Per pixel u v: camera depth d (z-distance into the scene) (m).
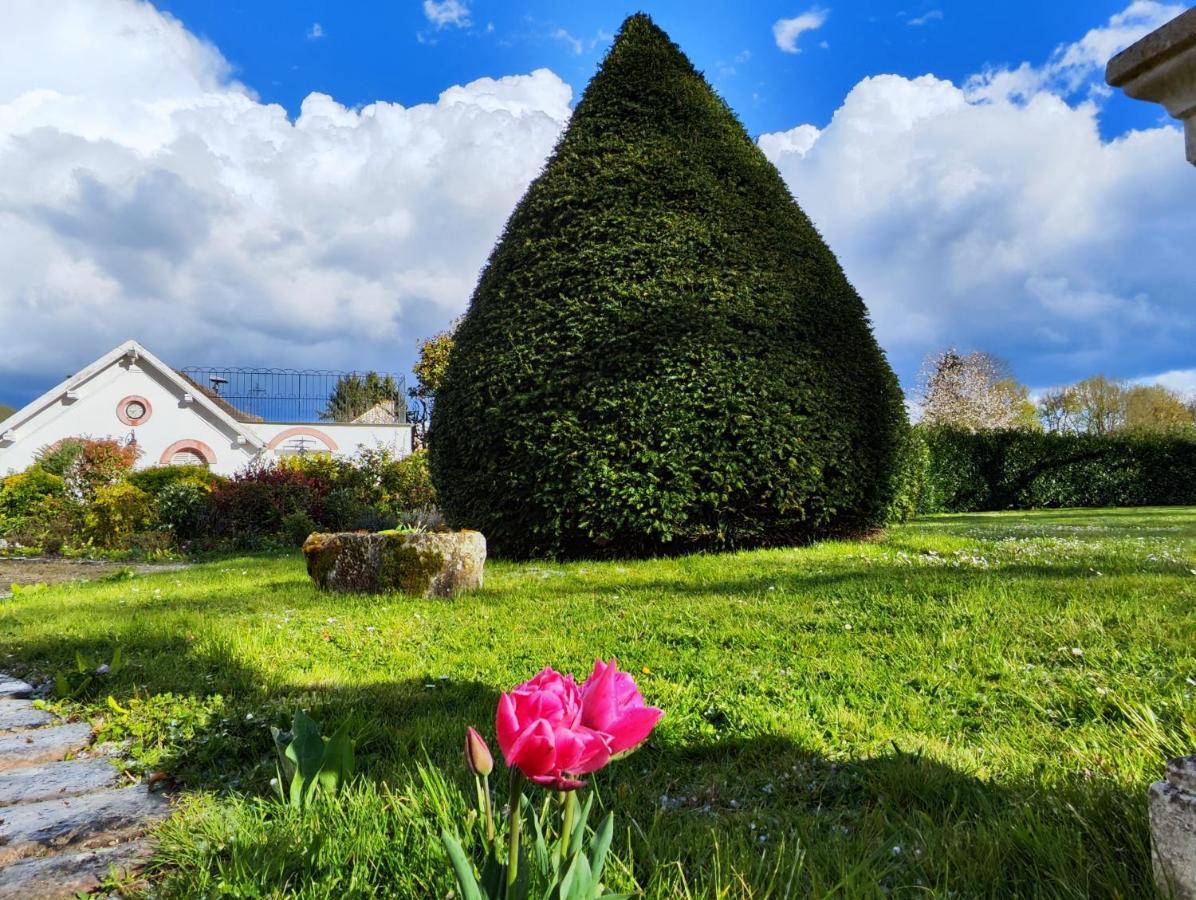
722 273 8.38
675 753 2.53
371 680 3.54
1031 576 5.74
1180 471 22.83
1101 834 1.71
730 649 3.93
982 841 1.75
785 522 8.37
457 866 1.14
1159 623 4.00
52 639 4.66
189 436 25.12
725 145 9.15
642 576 6.76
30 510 16.16
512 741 1.05
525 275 8.65
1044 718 2.77
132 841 2.05
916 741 2.53
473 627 4.67
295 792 2.06
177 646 4.37
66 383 23.88
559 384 8.10
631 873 1.62
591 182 8.68
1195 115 1.35
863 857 1.74
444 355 33.34
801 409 8.27
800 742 2.57
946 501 22.38
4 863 1.95
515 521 8.45
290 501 14.48
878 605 4.77
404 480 16.91
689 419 7.95
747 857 1.71
